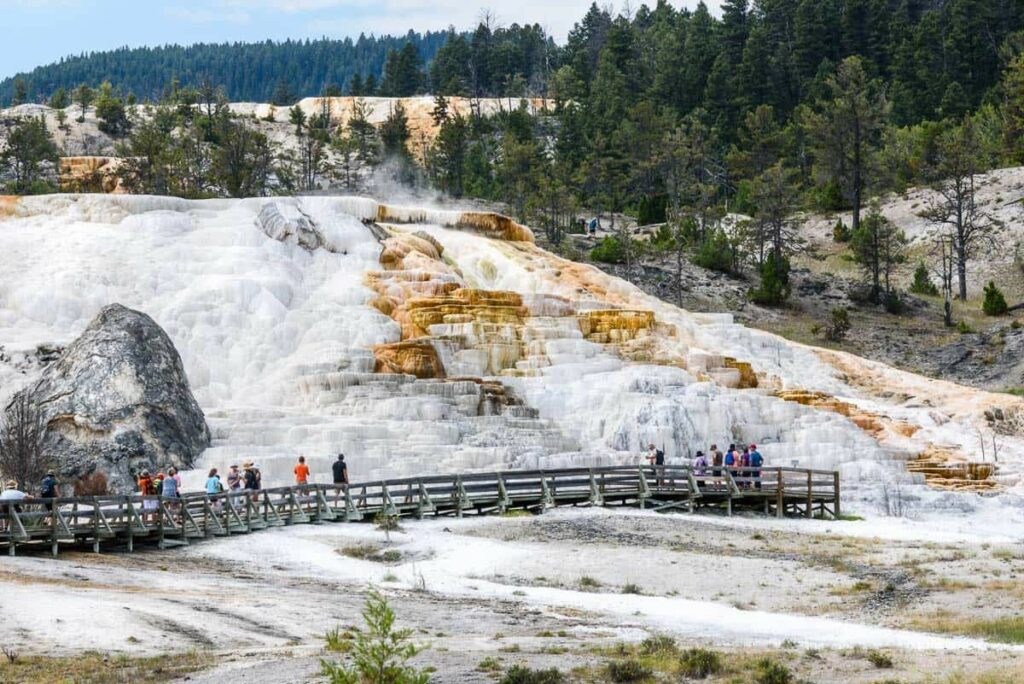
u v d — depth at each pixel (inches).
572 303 2492.6
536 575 1275.8
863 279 3934.5
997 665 822.5
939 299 3809.1
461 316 2319.1
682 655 849.5
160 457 1785.2
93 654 854.5
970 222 3882.9
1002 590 1204.5
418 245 2662.4
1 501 1289.4
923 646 939.3
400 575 1269.7
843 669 824.3
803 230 4613.7
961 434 2316.7
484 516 1685.5
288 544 1427.2
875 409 2377.0
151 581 1176.8
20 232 2433.6
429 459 1904.5
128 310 1948.8
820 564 1366.9
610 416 2137.1
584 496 1788.9
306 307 2353.6
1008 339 3206.2
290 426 1932.8
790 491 1813.5
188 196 4055.1
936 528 1737.2
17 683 772.0
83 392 1812.3
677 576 1275.8
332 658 833.5
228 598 1085.8
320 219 2596.0
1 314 2183.8
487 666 808.3
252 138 4714.6
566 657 853.2
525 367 2274.9
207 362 2155.5
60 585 1110.4
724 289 3703.3
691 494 1782.7
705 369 2396.7
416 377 2180.1
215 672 794.2
